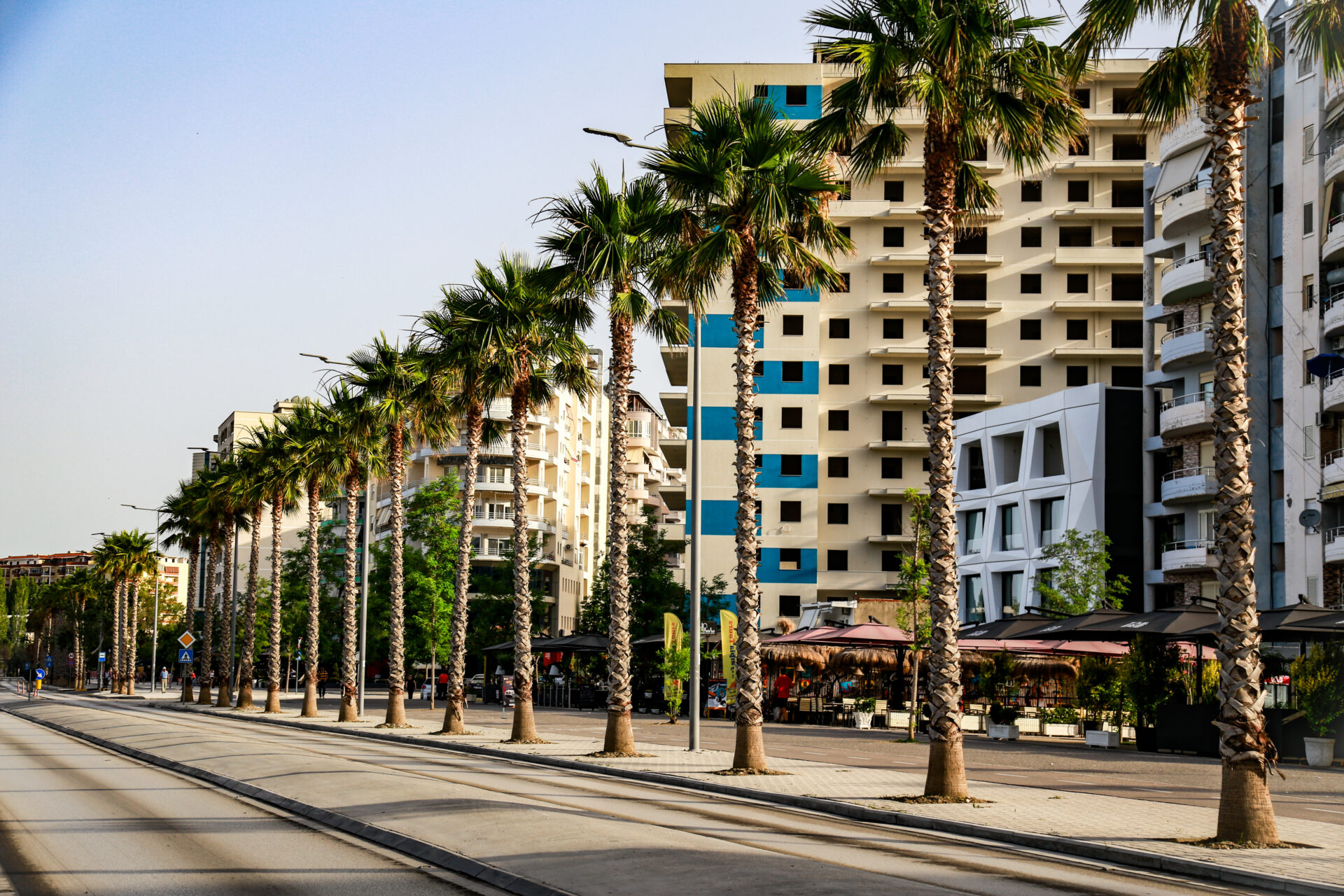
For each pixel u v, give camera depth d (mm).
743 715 23344
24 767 24516
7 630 185750
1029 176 81000
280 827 15164
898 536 78250
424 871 11891
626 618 28031
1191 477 56812
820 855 12781
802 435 79562
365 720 48438
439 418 40688
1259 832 14062
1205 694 31438
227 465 63281
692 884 10516
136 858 12602
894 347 80312
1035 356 80188
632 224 27484
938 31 17953
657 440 142125
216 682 105562
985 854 13719
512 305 32156
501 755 29531
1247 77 15453
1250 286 51344
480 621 84250
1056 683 50375
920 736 37750
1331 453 46344
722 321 77688
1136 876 12453
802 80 78125
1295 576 47875
